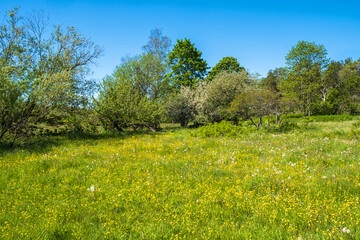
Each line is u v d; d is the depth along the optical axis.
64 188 5.38
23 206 4.50
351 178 5.43
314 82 43.34
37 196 4.96
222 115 27.44
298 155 8.37
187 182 5.75
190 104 28.62
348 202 4.11
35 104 12.34
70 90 13.34
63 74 12.46
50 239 3.34
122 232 3.54
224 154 9.09
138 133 19.77
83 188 5.36
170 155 8.84
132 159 8.15
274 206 4.21
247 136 14.84
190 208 4.26
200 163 7.71
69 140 13.79
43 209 4.31
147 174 6.37
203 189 5.21
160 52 37.56
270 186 5.31
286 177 5.83
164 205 4.44
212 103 28.22
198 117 27.27
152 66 30.42
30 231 3.51
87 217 4.01
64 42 15.48
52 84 12.35
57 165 7.16
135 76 29.41
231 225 3.64
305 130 17.53
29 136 13.41
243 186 5.31
